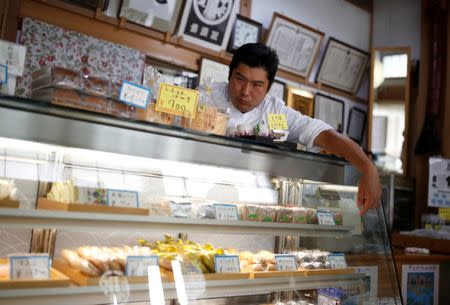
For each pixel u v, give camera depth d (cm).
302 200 193
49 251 143
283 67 448
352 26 522
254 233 172
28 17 291
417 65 491
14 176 129
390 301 189
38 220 128
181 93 158
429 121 461
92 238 153
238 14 399
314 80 486
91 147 140
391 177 436
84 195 137
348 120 516
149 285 142
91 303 131
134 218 144
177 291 146
